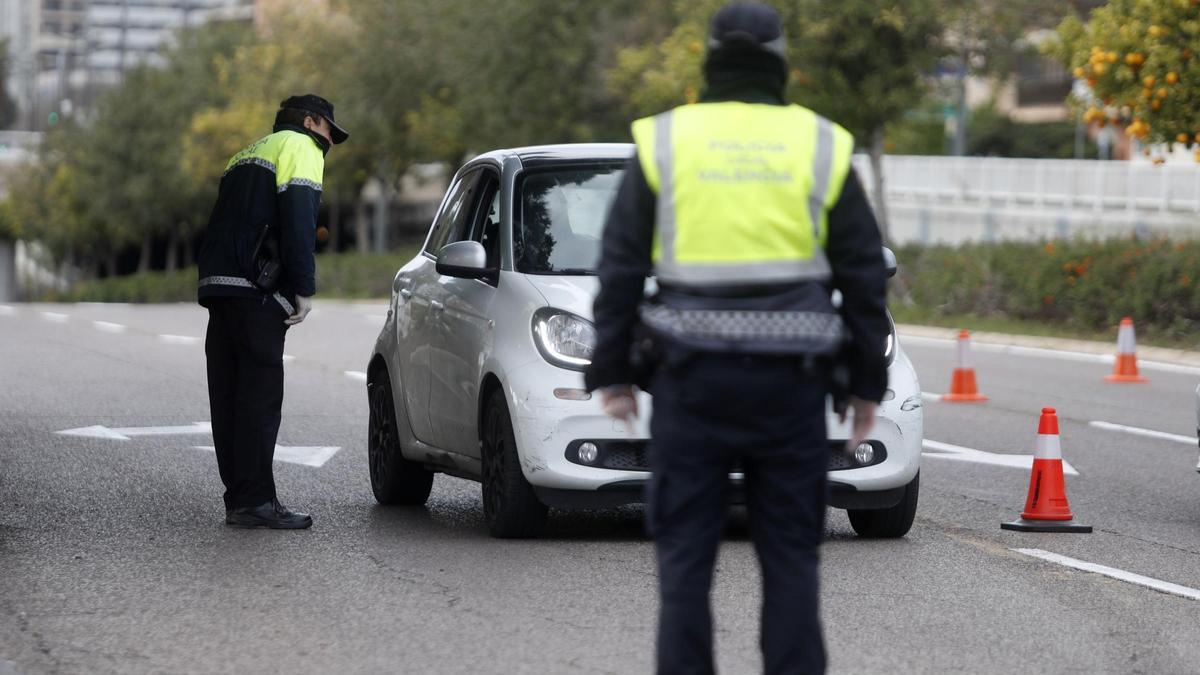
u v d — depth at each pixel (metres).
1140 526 30.78
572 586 23.97
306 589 23.80
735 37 14.75
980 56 108.19
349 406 49.56
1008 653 20.50
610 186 29.44
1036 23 109.06
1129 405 52.31
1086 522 31.14
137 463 37.38
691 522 14.74
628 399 14.97
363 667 19.47
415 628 21.42
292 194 28.45
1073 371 64.00
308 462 37.91
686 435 14.48
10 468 36.44
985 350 75.00
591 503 26.59
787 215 14.39
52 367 61.28
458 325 28.91
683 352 14.26
